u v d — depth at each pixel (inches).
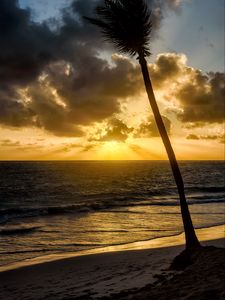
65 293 388.5
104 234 787.4
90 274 473.1
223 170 5349.4
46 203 1462.8
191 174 4013.3
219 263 358.6
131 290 353.7
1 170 4483.3
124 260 545.3
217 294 244.7
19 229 854.5
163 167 6560.0
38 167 5890.8
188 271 358.9
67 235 778.8
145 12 498.6
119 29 497.0
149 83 526.3
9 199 1593.3
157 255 567.5
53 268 518.3
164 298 270.5
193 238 494.0
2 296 396.8
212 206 1339.8
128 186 2338.8
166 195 1835.6
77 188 2139.5
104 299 329.1
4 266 534.0
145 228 860.6
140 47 510.0
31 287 428.8
